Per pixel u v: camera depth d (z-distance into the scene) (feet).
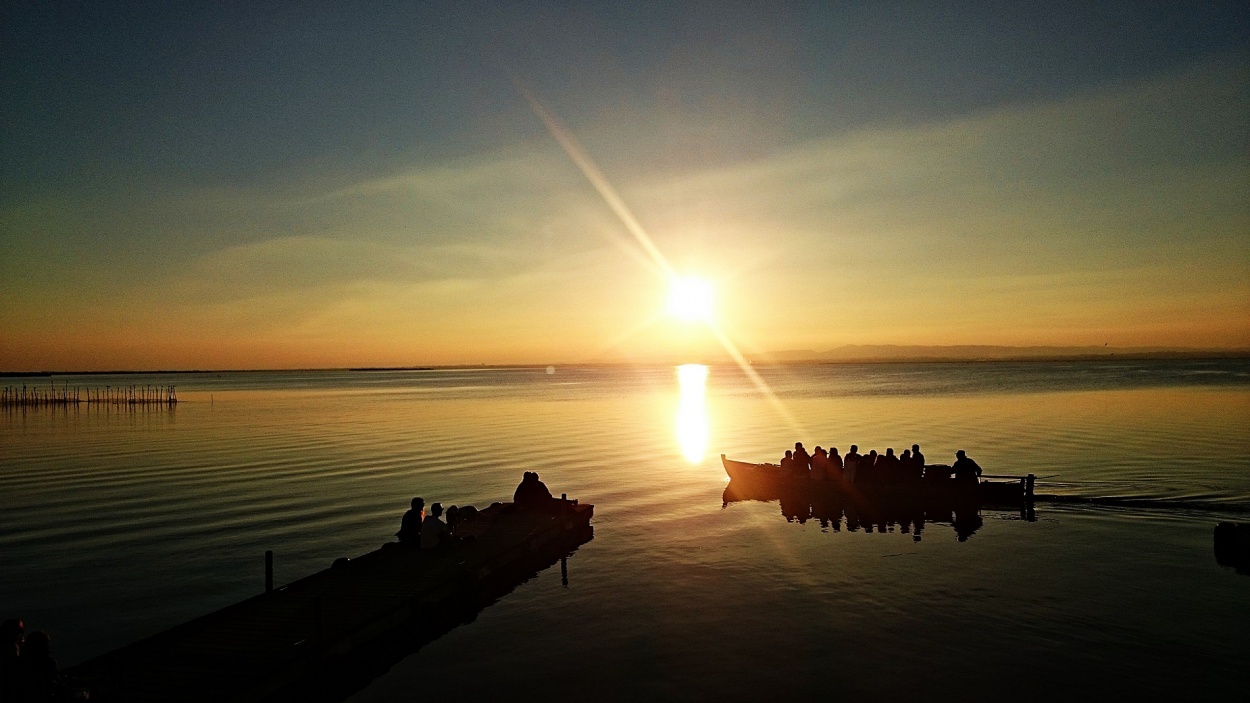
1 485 103.60
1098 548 65.31
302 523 79.25
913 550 66.13
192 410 280.72
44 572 61.26
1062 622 47.47
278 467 119.55
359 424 203.72
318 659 39.81
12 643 33.53
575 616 50.60
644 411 245.65
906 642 44.52
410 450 141.69
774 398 310.24
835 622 48.11
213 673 36.91
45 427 208.13
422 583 51.11
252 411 268.41
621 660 42.96
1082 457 114.93
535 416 228.43
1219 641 44.14
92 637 47.67
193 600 54.54
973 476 86.17
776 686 39.04
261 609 46.24
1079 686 38.58
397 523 79.20
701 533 74.23
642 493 96.37
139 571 61.62
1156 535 69.67
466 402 311.68
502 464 122.01
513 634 47.55
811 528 75.97
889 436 151.33
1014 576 57.62
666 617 49.88
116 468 120.06
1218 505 81.05
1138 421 170.09
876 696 37.73
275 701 37.11
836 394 328.70
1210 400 236.02
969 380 481.46
